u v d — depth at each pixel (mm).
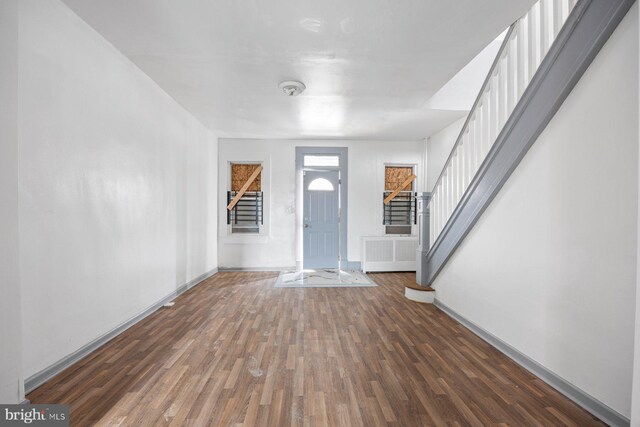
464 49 2574
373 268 5633
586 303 1714
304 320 3117
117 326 2689
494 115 2582
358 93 3531
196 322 3037
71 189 2133
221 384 1929
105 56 2482
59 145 2023
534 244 2104
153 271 3346
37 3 1845
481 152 2764
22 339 1707
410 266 5723
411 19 2170
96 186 2395
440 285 3580
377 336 2719
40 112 1872
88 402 1725
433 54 2656
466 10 2076
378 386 1924
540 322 2047
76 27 2156
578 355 1760
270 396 1808
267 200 5801
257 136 5625
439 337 2705
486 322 2660
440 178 3623
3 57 1462
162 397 1784
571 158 1809
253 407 1704
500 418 1621
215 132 5348
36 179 1849
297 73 3029
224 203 5730
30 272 1816
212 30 2309
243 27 2270
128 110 2818
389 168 6062
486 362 2246
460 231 3000
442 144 5133
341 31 2314
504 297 2422
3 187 1473
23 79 1760
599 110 1635
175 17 2152
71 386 1879
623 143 1516
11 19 1498
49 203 1946
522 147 2148
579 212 1760
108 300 2562
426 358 2305
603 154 1614
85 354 2277
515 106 2191
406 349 2459
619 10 1473
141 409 1672
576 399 1751
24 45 1766
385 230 6043
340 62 2801
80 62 2201
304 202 5930
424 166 5883
